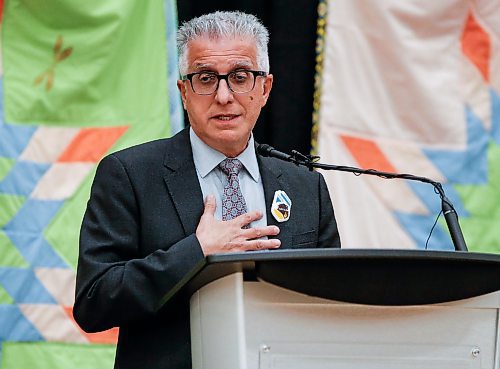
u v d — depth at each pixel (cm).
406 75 1022
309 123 1072
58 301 965
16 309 959
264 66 620
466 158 1016
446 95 1021
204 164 616
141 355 566
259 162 632
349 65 1026
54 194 977
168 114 991
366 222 1009
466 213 1009
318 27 1034
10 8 994
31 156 980
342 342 469
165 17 1001
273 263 447
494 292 486
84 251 580
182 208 592
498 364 486
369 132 1020
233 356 462
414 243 1005
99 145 984
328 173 1014
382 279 460
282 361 463
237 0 1070
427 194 1012
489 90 1025
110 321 551
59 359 956
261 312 462
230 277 463
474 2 1031
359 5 1030
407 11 1025
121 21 994
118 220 588
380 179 1015
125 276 543
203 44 602
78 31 994
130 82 995
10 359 953
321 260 449
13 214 970
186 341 565
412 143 1020
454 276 468
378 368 472
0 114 980
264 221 609
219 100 595
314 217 628
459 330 483
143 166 604
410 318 477
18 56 991
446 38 1030
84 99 989
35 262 966
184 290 516
